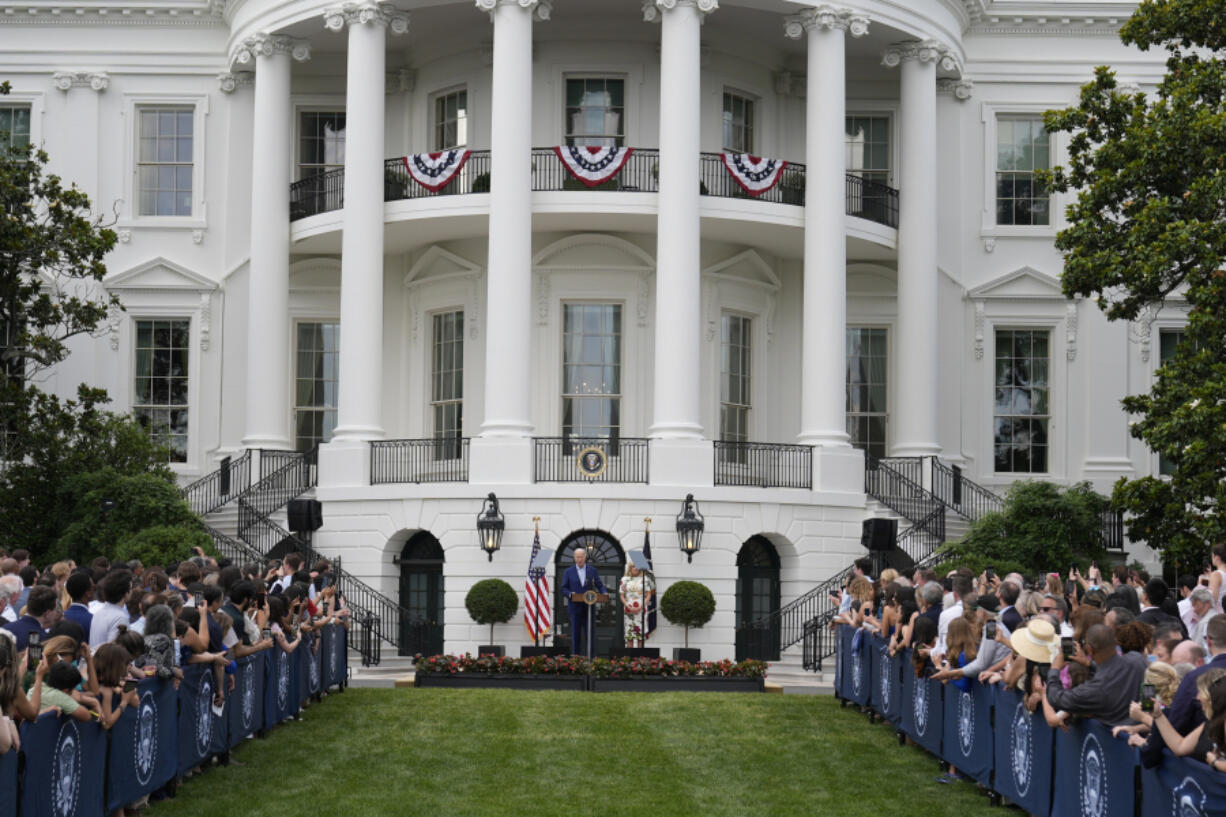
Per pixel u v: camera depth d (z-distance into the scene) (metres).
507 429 29.78
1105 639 10.98
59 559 29.30
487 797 14.01
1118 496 25.53
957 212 35.84
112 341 35.56
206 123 35.97
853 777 15.16
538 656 24.14
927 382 32.81
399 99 35.06
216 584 15.77
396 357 34.91
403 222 31.81
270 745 16.36
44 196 31.06
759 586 30.14
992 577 19.92
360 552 30.11
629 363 32.91
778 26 33.22
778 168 32.00
